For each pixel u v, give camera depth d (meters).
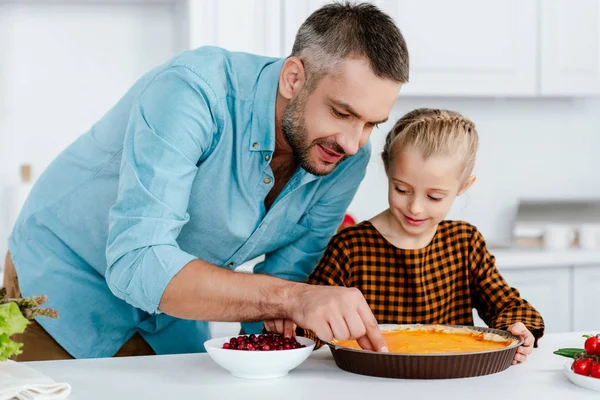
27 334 1.60
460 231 1.76
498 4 2.96
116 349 1.64
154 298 1.20
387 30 1.26
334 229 1.68
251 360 1.13
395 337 1.31
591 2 3.03
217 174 1.42
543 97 3.30
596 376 1.10
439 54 2.93
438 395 1.06
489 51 2.97
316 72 1.27
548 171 3.34
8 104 3.00
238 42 2.79
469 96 3.07
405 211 1.64
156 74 1.46
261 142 1.42
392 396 1.06
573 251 2.93
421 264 1.71
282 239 1.61
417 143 1.60
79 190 1.57
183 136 1.27
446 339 1.29
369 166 3.12
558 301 2.88
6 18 2.98
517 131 3.30
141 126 1.27
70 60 3.03
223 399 1.05
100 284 1.60
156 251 1.20
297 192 1.54
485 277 1.73
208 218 1.47
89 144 1.58
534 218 3.35
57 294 1.60
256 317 1.21
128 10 3.04
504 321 1.51
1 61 2.98
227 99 1.40
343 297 1.17
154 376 1.18
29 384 1.01
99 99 3.05
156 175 1.23
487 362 1.16
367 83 1.23
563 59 3.03
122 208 1.24
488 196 3.29
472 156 1.66
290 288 1.20
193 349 1.74
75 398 1.05
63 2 3.00
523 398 1.05
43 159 3.03
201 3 2.76
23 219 1.66
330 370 1.22
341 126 1.28
